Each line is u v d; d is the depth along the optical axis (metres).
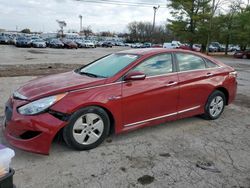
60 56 24.30
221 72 5.48
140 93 4.18
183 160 3.72
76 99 3.63
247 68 19.11
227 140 4.49
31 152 3.48
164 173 3.36
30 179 3.12
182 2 38.00
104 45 57.09
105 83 3.93
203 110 5.26
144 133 4.61
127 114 4.12
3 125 3.97
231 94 5.72
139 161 3.64
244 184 3.20
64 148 3.88
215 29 38.75
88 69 4.66
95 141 3.91
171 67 4.71
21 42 39.00
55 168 3.37
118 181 3.14
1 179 1.92
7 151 1.98
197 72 5.05
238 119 5.65
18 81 8.98
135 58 4.39
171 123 5.19
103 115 3.90
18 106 3.59
